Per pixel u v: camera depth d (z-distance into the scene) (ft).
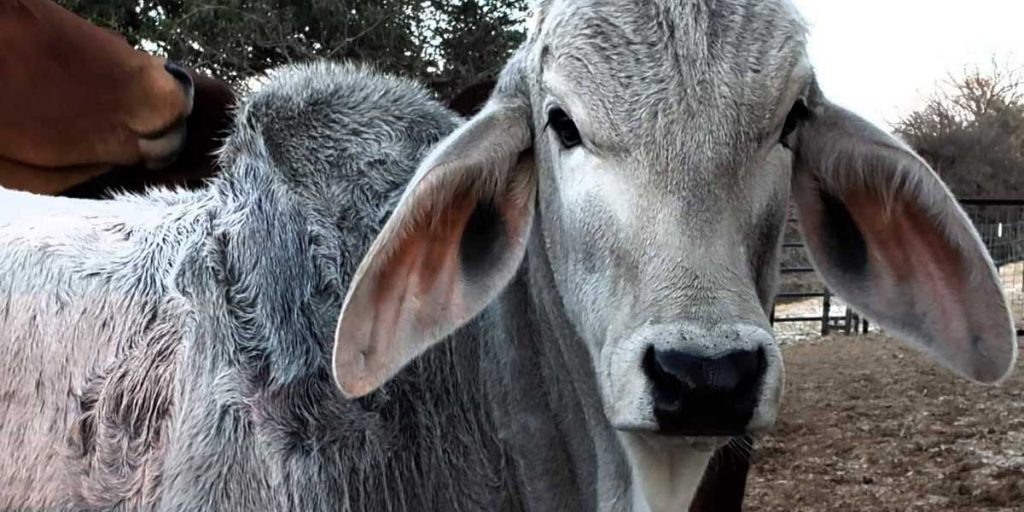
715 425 3.93
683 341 3.88
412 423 4.79
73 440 4.75
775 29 4.25
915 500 11.80
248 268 4.85
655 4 4.24
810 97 4.58
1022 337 22.11
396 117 5.16
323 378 4.70
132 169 9.43
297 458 4.62
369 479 4.69
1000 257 23.39
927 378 19.07
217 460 4.61
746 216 4.17
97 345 4.83
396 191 5.00
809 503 11.82
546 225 4.55
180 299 4.85
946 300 4.52
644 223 4.10
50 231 5.14
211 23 16.96
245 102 5.19
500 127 4.50
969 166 48.62
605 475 4.66
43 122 9.04
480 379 4.96
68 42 9.12
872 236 4.70
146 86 9.23
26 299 4.91
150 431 4.72
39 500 4.74
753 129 4.17
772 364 3.95
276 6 17.57
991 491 11.88
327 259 4.85
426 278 4.44
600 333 4.23
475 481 4.87
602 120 4.19
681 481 4.53
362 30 18.10
